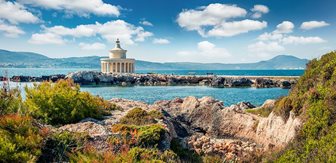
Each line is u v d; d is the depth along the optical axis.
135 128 15.17
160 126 15.49
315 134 12.90
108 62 135.50
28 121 12.64
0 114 13.02
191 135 23.84
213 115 28.17
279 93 74.75
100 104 20.77
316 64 18.92
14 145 10.56
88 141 13.34
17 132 11.90
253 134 23.98
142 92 78.44
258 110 29.62
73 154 11.65
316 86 16.64
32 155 10.79
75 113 17.08
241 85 102.31
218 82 102.44
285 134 18.30
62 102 17.09
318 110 13.95
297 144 13.13
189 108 30.33
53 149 11.91
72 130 14.88
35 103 16.42
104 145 13.36
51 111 16.41
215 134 26.58
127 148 13.08
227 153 17.83
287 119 19.59
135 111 19.08
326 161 10.55
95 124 15.94
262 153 16.98
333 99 13.95
